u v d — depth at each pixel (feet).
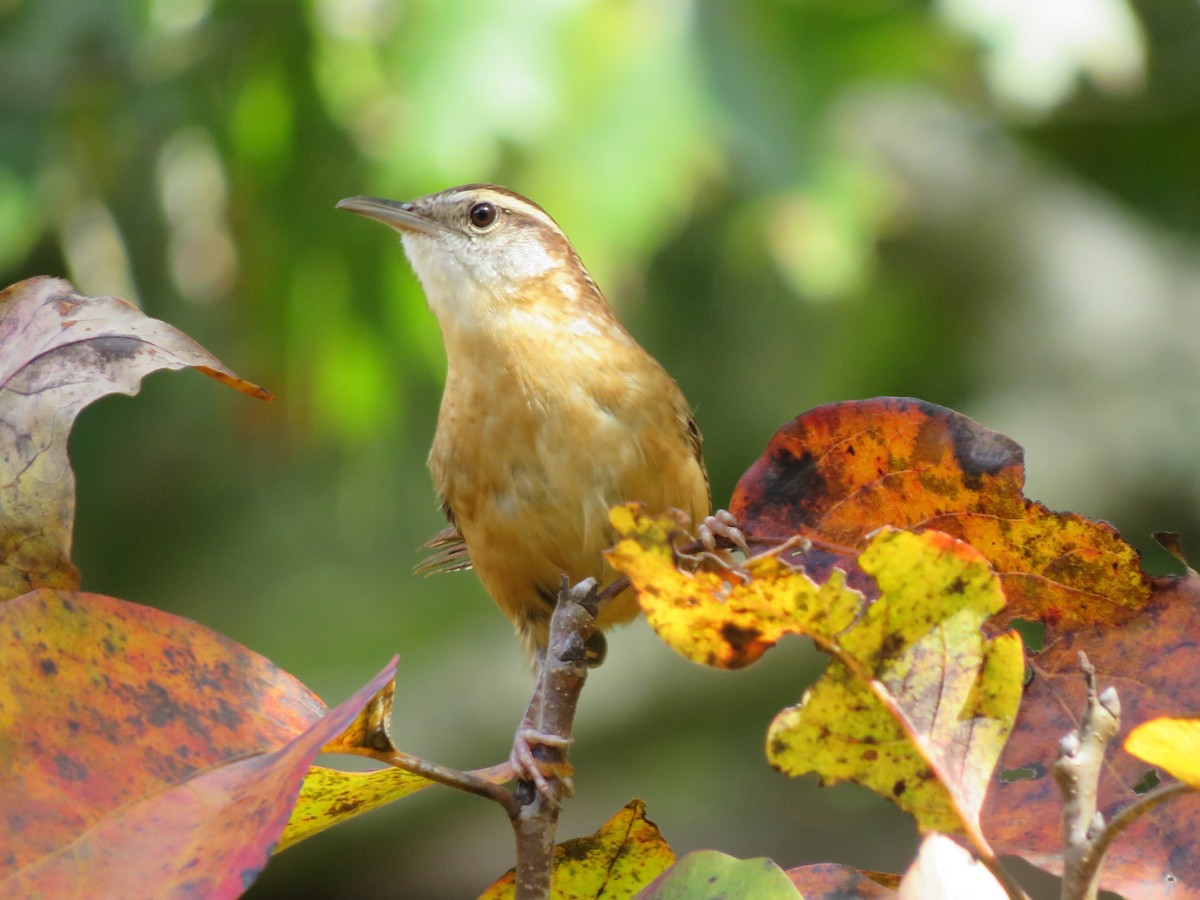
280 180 37.86
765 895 8.40
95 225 37.24
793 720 8.66
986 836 9.66
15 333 10.13
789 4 35.88
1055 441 41.88
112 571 46.01
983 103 43.96
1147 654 9.80
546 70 34.81
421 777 9.84
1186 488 40.91
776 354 43.37
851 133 41.16
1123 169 46.03
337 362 39.88
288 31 36.22
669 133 35.01
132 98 37.47
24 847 8.05
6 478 9.71
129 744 8.52
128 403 43.91
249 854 7.84
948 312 44.52
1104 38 34.45
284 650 46.96
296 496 46.62
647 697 43.57
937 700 8.55
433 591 49.11
